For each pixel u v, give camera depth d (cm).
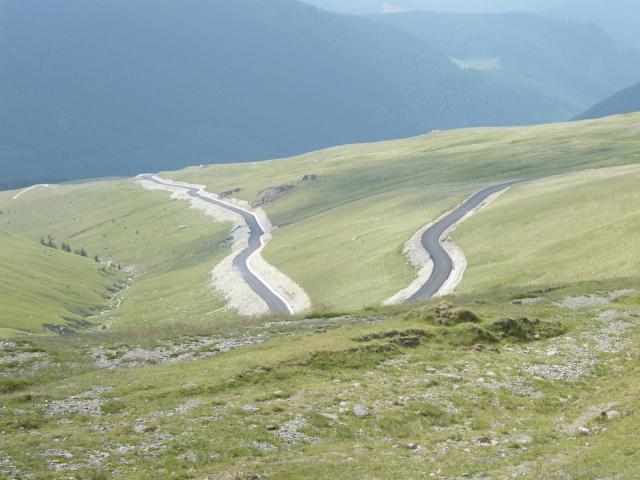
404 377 3716
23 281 17938
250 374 3741
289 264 16650
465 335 4409
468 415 3241
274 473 2533
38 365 4522
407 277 11494
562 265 9019
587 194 12494
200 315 15250
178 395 3484
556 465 2427
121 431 2980
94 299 19900
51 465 2603
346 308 10938
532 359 4044
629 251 8388
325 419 3128
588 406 3225
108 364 4531
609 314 5109
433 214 15725
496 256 11000
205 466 2664
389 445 2886
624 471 2231
